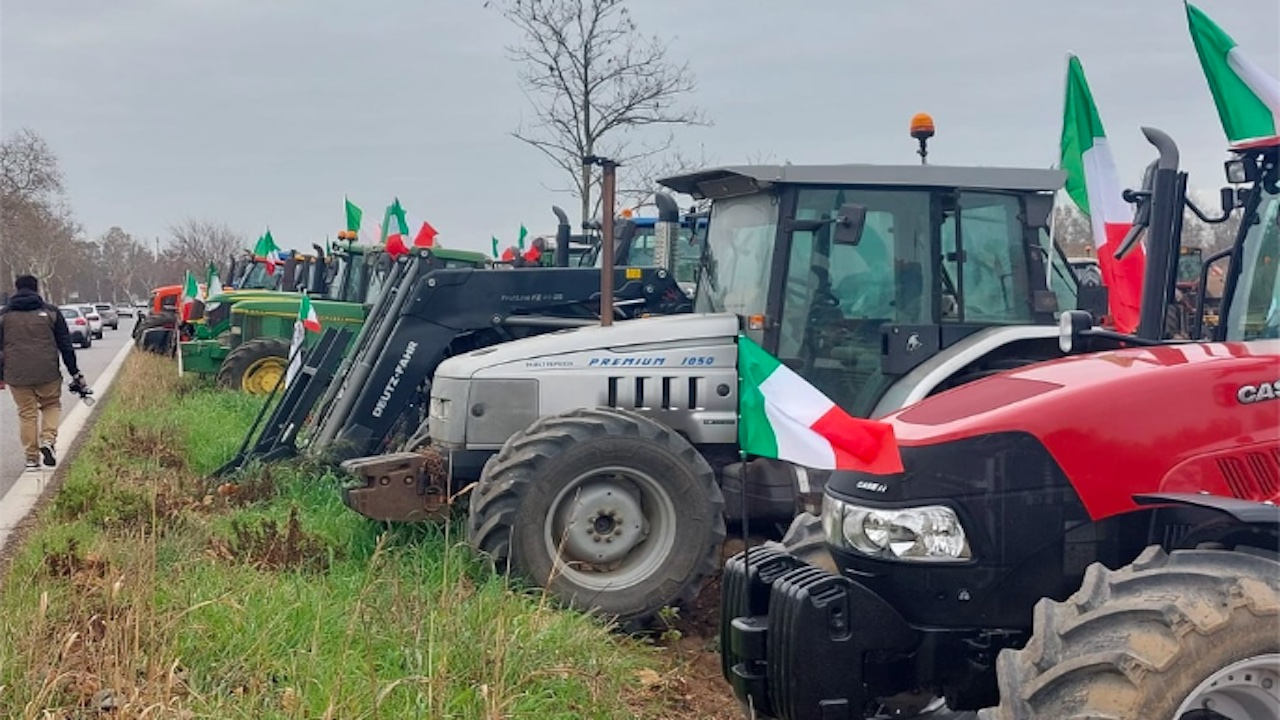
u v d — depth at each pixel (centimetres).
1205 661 312
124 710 394
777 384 384
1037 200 673
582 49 1487
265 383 1603
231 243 5469
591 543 618
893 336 652
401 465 671
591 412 631
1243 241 475
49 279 7675
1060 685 323
